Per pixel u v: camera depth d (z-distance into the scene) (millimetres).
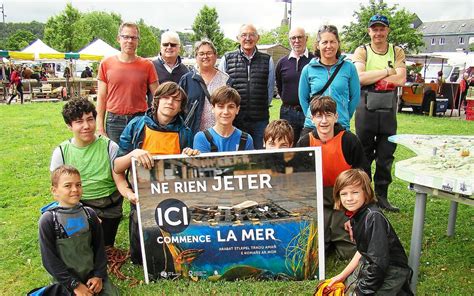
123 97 4965
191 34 42000
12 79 19000
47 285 3170
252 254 3314
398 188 5984
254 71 5227
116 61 4980
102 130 5125
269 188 3234
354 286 2844
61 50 42812
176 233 3320
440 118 15242
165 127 3568
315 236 3262
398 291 2695
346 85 4328
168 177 3258
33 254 3934
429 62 21828
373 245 2646
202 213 3289
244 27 5152
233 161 3217
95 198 3631
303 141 3760
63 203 2977
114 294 3117
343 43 28609
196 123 4637
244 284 3291
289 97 5391
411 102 16391
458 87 16422
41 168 7254
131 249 3654
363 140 5027
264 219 3268
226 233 3293
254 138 5348
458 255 3912
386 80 4832
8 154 8328
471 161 3111
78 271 3000
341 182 2775
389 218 4816
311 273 3314
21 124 12414
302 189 3219
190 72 4750
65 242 2930
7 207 5281
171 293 3223
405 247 4039
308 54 5309
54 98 21016
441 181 2668
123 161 3400
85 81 22266
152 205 3299
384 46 4910
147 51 61219
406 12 28078
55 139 10039
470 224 4688
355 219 2807
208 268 3348
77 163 3580
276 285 3273
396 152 8367
